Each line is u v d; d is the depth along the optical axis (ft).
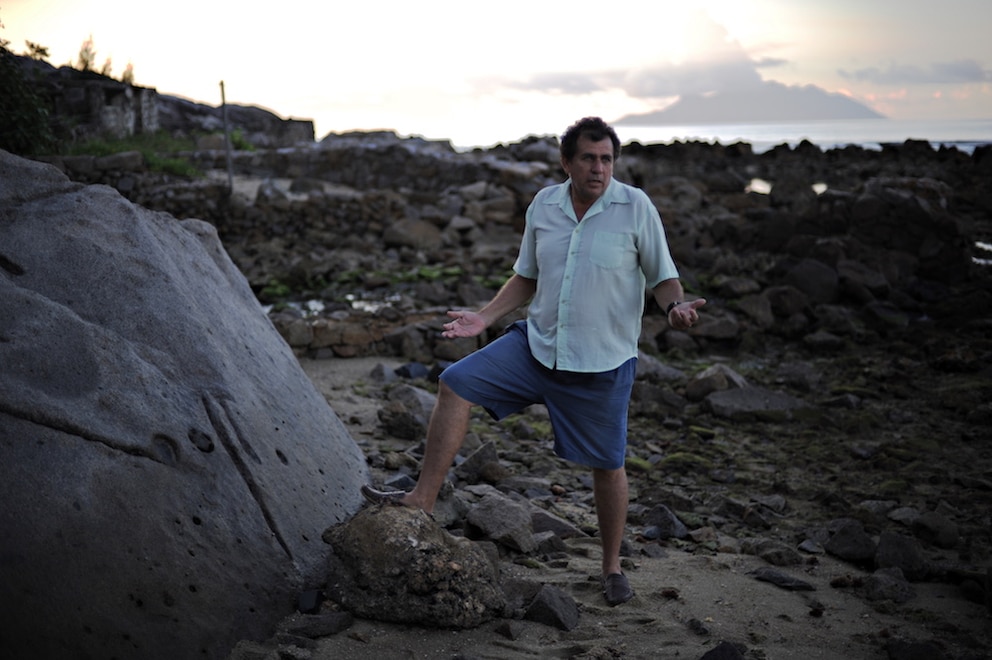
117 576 8.13
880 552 13.21
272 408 11.98
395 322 27.78
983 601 12.06
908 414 22.58
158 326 10.70
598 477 11.26
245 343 12.65
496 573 11.37
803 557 13.46
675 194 62.59
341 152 66.08
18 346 8.98
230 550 9.41
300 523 10.64
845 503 16.31
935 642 10.46
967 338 30.22
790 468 18.71
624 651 9.65
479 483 16.34
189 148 73.20
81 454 8.52
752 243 45.57
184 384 10.45
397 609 9.75
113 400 9.30
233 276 14.65
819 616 11.17
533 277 11.50
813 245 40.73
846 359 27.81
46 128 34.50
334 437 13.65
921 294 36.37
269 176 66.85
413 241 47.34
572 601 10.61
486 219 51.57
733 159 119.34
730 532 14.96
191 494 9.40
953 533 14.53
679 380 25.22
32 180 11.19
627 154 115.85
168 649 8.14
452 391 10.71
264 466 10.69
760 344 30.32
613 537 11.41
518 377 10.82
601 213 10.68
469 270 41.68
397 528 10.06
